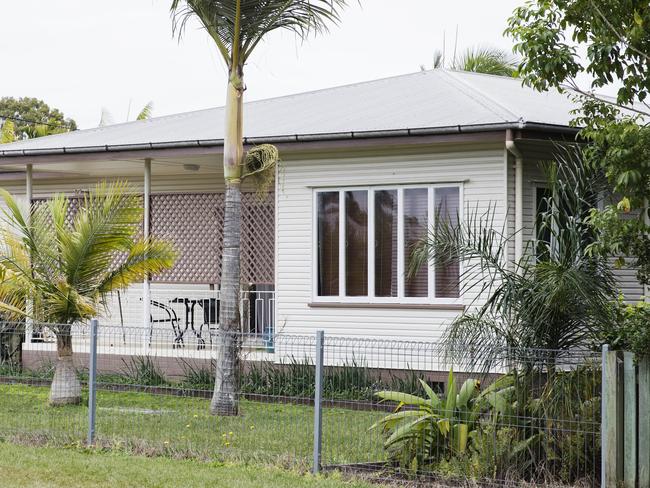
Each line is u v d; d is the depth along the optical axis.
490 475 9.02
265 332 16.92
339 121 15.70
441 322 14.58
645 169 9.40
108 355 16.44
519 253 14.13
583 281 9.38
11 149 18.19
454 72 19.14
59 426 11.59
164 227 18.80
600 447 8.88
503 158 14.25
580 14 10.09
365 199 15.29
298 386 12.34
